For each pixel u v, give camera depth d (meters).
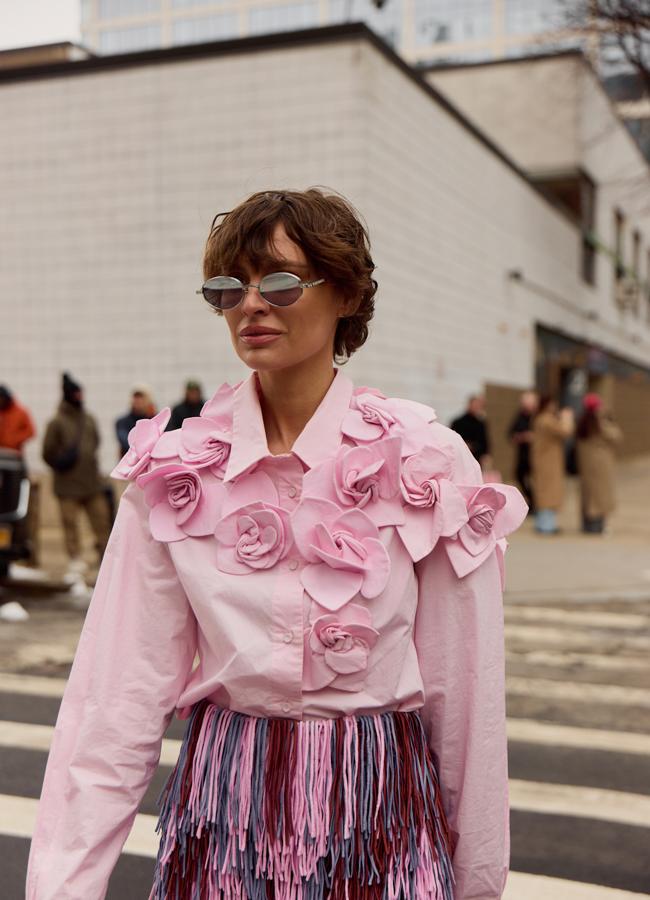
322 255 1.38
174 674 1.46
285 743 1.38
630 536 11.67
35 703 4.92
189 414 9.05
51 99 11.92
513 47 34.97
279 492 1.43
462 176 14.19
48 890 1.35
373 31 10.69
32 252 12.13
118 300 11.78
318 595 1.35
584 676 5.52
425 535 1.40
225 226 1.41
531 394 13.16
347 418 1.44
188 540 1.41
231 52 11.10
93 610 1.48
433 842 1.42
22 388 12.22
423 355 12.75
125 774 1.42
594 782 3.93
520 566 9.19
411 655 1.45
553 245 20.11
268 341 1.39
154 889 1.45
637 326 31.08
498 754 1.48
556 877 3.11
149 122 11.54
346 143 10.70
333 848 1.35
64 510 8.66
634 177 27.97
